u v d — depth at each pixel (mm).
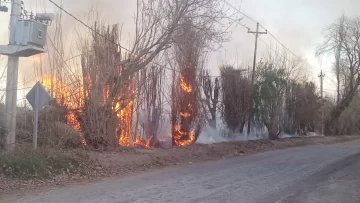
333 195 10727
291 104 38406
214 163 17656
